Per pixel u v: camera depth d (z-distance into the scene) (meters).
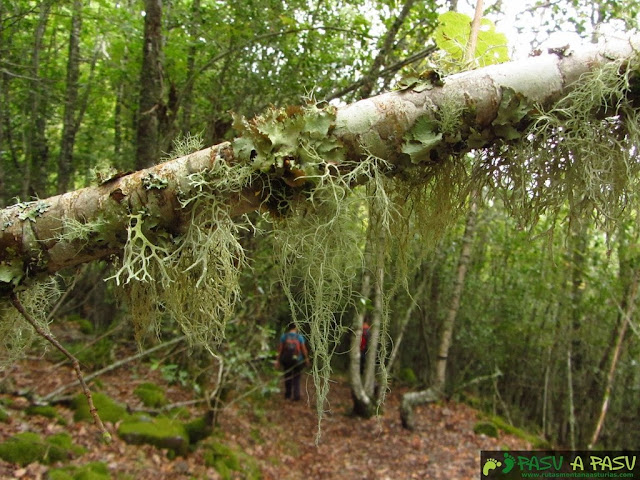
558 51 1.03
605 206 1.11
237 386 5.05
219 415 4.54
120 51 4.68
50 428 3.43
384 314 1.21
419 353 8.05
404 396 6.05
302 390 6.75
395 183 1.16
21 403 3.66
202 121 4.88
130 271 0.91
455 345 7.64
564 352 6.74
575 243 5.53
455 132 1.00
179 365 5.10
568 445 6.64
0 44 4.08
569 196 1.13
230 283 1.03
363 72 4.60
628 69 0.98
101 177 0.99
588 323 6.49
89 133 6.85
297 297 1.21
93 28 5.73
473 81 0.99
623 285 5.68
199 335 1.10
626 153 1.06
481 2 1.31
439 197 1.19
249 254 3.80
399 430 5.86
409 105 0.98
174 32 4.39
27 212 0.96
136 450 3.55
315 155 0.94
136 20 4.26
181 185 0.96
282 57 4.59
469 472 4.95
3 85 4.50
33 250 0.95
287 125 0.95
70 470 3.00
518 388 7.38
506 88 0.99
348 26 4.54
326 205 1.08
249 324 4.72
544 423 6.65
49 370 4.38
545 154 1.06
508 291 7.07
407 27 4.48
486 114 1.00
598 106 1.03
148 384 4.65
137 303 1.12
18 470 2.85
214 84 4.67
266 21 4.34
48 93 4.96
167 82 4.43
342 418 6.01
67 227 0.95
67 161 5.64
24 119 5.20
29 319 0.96
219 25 4.29
